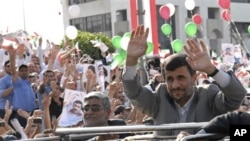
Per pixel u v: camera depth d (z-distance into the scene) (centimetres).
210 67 620
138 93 669
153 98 678
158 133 595
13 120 978
